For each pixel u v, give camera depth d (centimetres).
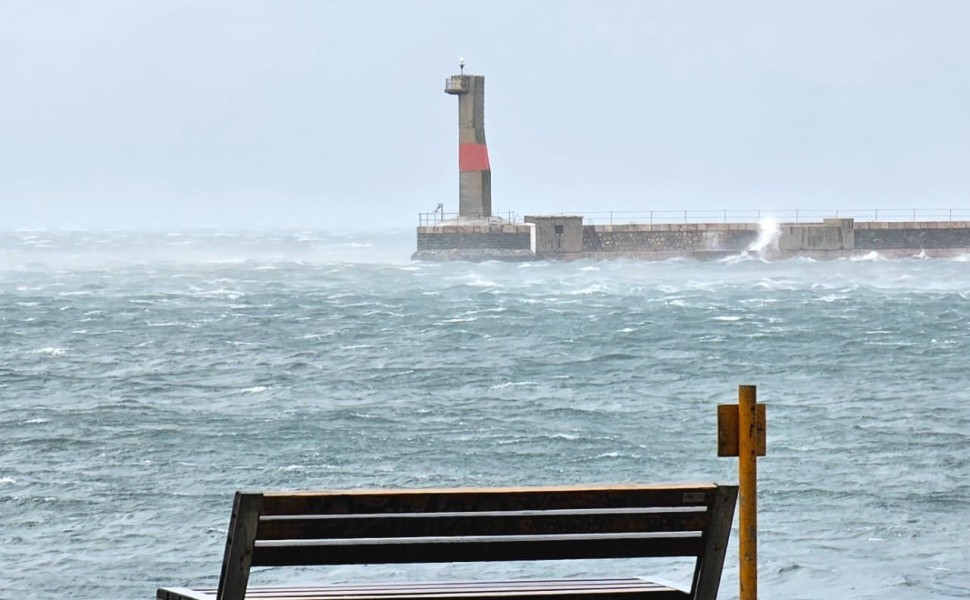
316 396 13462
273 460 9644
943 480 8500
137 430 10919
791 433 10631
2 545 6875
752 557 2662
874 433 10581
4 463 9412
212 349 18400
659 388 14362
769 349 18475
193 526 7338
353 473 9262
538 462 9706
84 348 18362
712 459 9781
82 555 6656
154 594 5941
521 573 6062
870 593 5841
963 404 12606
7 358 16950
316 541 2398
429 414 12088
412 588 2548
